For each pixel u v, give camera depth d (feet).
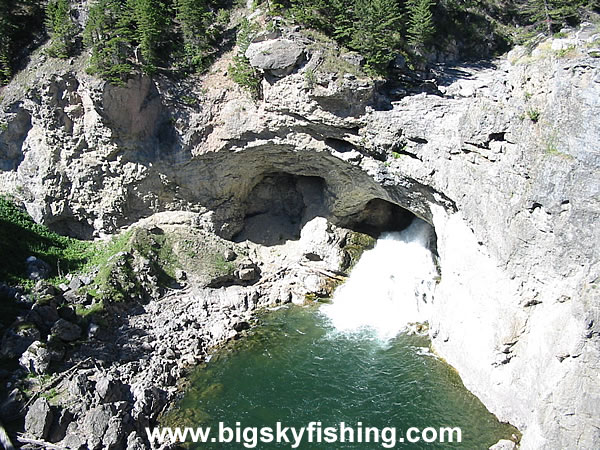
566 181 75.00
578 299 74.13
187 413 92.94
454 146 94.48
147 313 115.34
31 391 90.63
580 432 73.56
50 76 119.55
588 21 106.63
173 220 132.36
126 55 119.24
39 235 130.72
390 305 121.29
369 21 104.17
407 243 133.28
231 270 126.62
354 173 118.52
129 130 121.90
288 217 141.59
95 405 88.79
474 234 94.58
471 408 90.27
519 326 85.30
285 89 111.04
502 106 86.28
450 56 130.72
